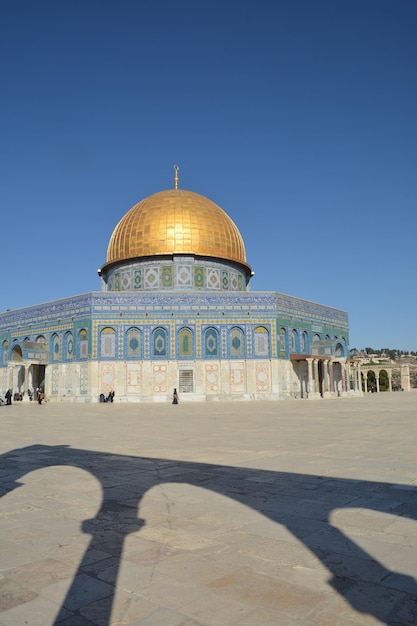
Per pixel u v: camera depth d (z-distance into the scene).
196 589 3.81
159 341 38.47
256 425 16.94
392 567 4.17
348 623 3.28
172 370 38.12
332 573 4.07
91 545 4.82
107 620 3.37
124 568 4.24
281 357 39.62
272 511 5.88
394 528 5.20
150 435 14.24
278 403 32.81
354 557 4.40
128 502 6.43
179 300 39.00
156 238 42.75
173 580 3.98
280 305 40.03
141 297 38.69
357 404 29.91
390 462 9.13
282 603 3.56
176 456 10.15
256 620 3.33
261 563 4.29
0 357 46.31
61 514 5.96
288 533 5.08
